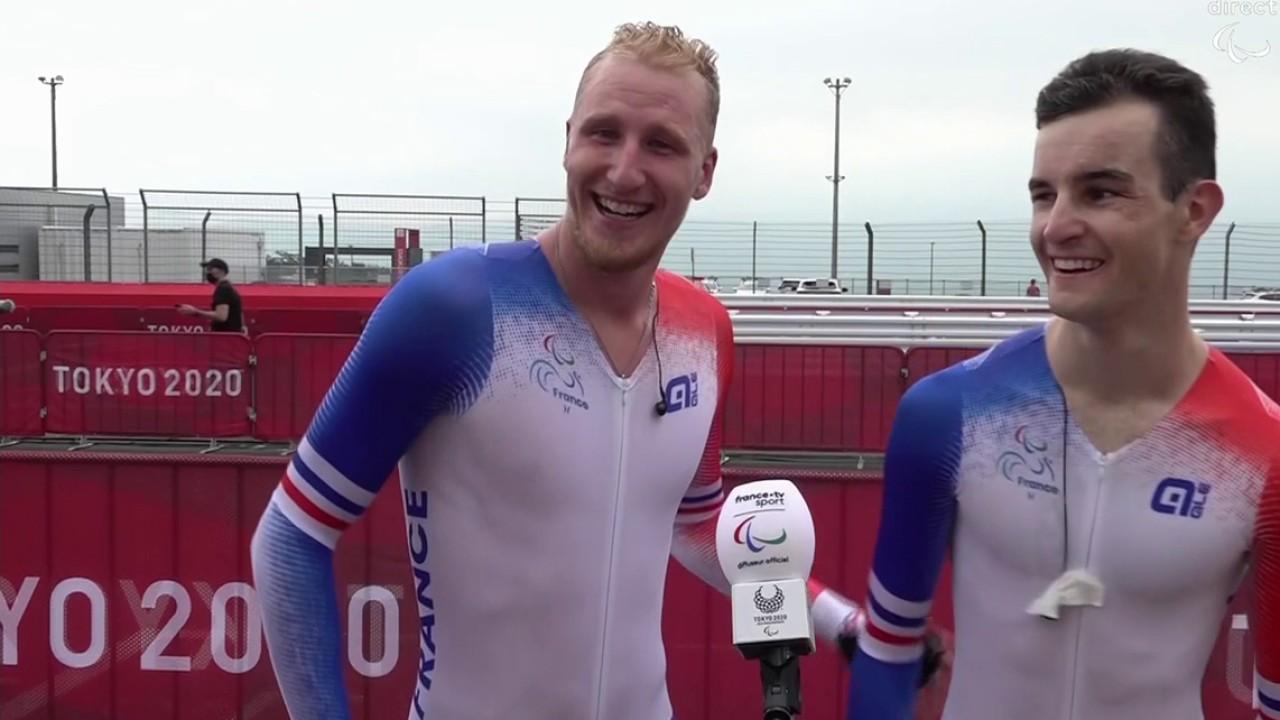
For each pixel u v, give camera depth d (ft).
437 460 6.19
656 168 5.92
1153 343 5.73
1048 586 5.94
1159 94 5.44
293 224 57.57
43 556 13.06
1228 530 5.71
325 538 6.04
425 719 6.46
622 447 6.40
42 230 67.36
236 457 13.03
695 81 6.04
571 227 6.19
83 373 30.37
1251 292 55.67
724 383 7.28
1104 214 5.41
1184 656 5.90
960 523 6.21
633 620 6.59
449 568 6.26
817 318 30.12
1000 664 6.11
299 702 5.91
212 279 40.78
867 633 6.59
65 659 13.12
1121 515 5.80
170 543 12.96
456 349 5.95
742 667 12.60
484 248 6.40
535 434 6.10
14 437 30.50
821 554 12.67
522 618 6.25
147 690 13.10
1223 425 5.76
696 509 7.72
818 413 26.84
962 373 6.26
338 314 40.75
